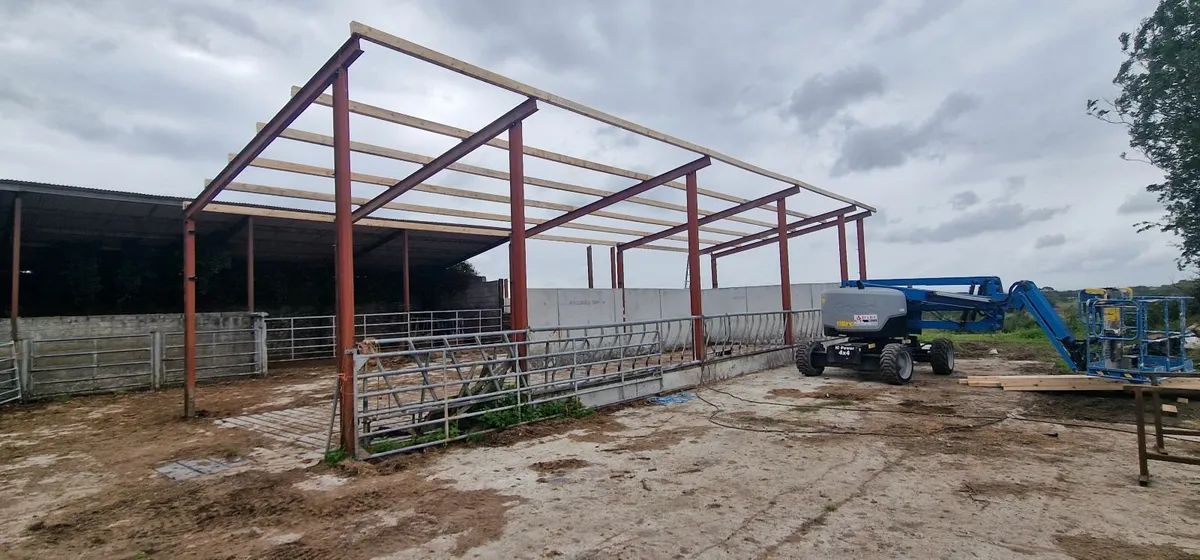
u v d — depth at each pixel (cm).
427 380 655
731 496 457
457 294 2352
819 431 674
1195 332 1369
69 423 898
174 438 763
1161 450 486
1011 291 998
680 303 2081
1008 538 362
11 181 1117
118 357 1238
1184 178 1487
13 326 1127
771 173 1266
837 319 1135
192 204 923
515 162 786
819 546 358
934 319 1240
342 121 613
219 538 408
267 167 902
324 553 374
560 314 1691
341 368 604
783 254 1412
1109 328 817
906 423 702
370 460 582
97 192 1208
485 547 373
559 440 666
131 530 431
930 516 402
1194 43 1398
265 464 603
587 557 353
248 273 1452
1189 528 370
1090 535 363
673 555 352
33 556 389
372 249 1972
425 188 1142
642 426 733
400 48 601
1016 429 658
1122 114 1591
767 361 1280
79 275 1541
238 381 1337
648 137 940
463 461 582
